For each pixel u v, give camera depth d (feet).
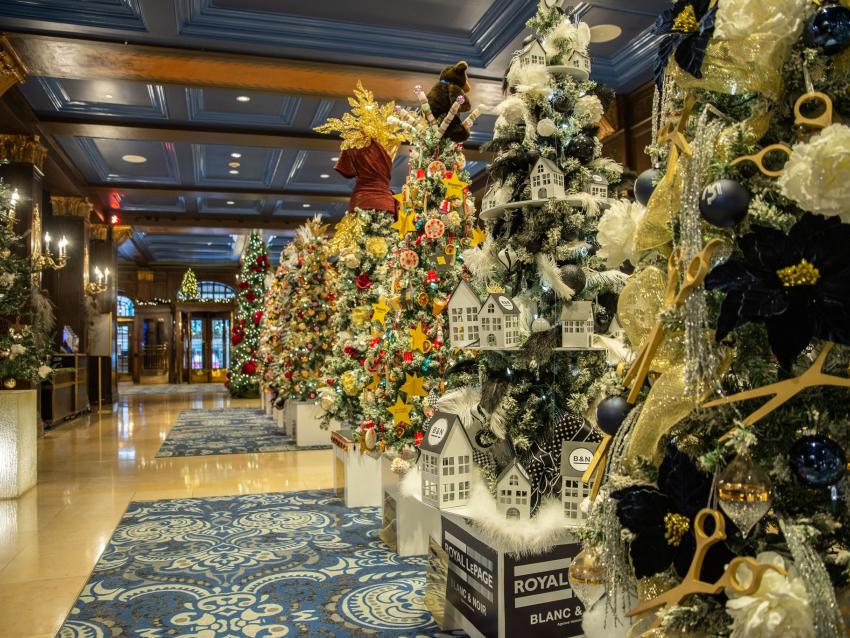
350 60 22.61
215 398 55.67
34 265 22.53
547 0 9.36
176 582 11.52
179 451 26.13
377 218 17.71
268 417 39.63
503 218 9.47
